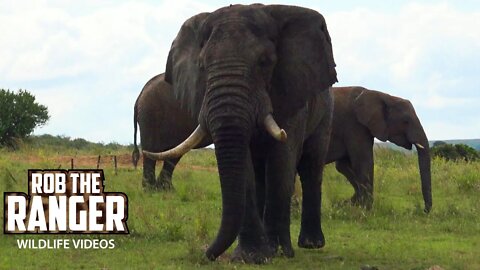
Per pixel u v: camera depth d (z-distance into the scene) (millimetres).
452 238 12555
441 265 10117
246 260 9648
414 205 16250
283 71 9258
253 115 8727
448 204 16688
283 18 9375
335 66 9445
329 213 14648
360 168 17656
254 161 10070
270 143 9633
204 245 10734
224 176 8523
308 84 9320
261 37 9047
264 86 8969
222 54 8844
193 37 9672
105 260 10141
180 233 11805
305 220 11570
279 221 10102
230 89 8664
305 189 11602
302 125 10164
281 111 9359
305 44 9328
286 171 9797
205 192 17578
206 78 8969
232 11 9219
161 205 15625
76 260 10195
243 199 8562
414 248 11484
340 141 17938
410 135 17812
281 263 9820
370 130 17844
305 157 11492
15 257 10375
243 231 9703
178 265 9641
